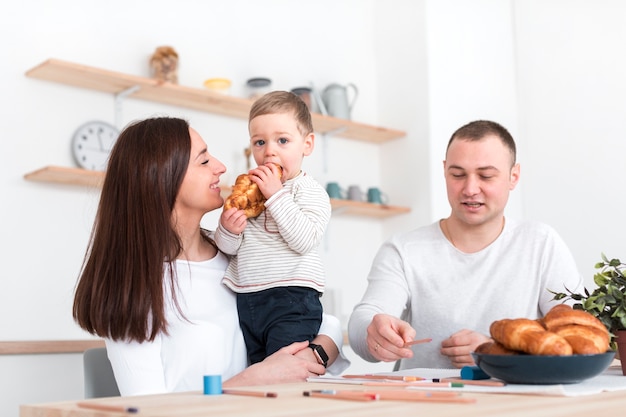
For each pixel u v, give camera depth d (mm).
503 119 4371
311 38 4262
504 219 2188
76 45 3320
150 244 1538
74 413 901
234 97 3564
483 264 2107
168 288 1635
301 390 1073
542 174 4219
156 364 1554
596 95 4047
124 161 1590
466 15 4418
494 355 1090
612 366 1564
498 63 4410
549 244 2107
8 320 3000
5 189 3049
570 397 955
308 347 1661
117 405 903
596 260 3955
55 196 3176
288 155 1830
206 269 1740
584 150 4062
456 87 4328
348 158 4309
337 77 4348
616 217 3900
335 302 3658
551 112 4215
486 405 859
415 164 4254
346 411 810
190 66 3705
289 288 1719
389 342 1501
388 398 927
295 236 1694
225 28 3879
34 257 3092
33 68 3086
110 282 1521
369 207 4027
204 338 1602
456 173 2059
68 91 3266
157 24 3605
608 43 4023
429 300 2117
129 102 3455
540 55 4289
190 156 1637
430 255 2158
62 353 2869
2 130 3068
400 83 4387
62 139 3223
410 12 4367
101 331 1513
